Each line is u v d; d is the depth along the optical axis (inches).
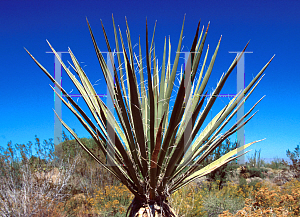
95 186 241.6
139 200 72.6
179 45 73.0
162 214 67.1
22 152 206.4
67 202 198.2
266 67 73.0
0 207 156.9
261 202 139.7
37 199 167.3
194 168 77.7
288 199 141.9
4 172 192.7
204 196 202.1
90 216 182.9
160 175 68.9
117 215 178.7
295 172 333.1
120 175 69.6
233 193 211.2
